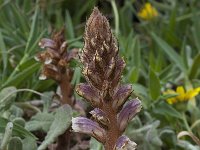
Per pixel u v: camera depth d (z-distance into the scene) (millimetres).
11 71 426
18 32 471
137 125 351
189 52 500
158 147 335
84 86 229
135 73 423
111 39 217
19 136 304
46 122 321
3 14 502
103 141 233
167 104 382
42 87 408
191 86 432
